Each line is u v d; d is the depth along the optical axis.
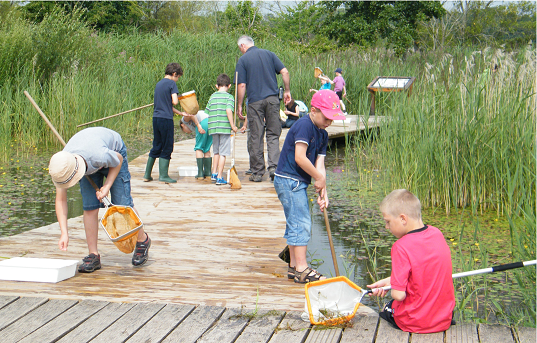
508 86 6.21
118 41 18.81
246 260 3.94
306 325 2.75
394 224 2.67
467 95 6.41
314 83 15.93
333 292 2.80
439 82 7.77
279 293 3.24
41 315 2.83
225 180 6.95
